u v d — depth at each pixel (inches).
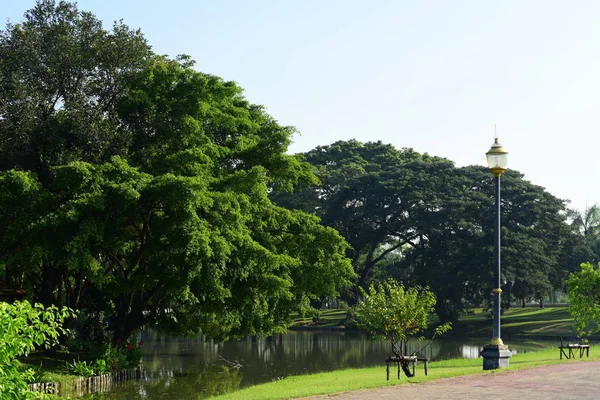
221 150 1334.9
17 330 367.6
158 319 1301.7
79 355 1236.5
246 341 2269.9
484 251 2719.0
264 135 1521.9
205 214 1122.0
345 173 3233.3
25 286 1486.2
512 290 2753.4
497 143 890.7
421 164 3125.0
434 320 3166.8
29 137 1208.2
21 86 1184.2
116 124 1300.4
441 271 2815.0
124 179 1050.1
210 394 985.5
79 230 1005.2
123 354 1232.8
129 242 1205.1
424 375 823.7
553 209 2928.2
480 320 3036.4
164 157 1228.5
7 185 1035.9
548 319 2888.8
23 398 374.3
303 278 1398.9
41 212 1045.2
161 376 1230.9
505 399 556.4
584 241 3026.6
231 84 1441.9
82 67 1255.5
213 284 1069.1
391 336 866.1
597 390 610.5
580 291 1290.6
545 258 2751.0
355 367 1385.3
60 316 410.9
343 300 3218.5
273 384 888.9
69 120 1211.9
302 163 1557.6
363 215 3002.0
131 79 1306.6
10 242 1085.8
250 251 1164.5
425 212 2920.8
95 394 991.0
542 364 881.5
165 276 1058.1
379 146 3737.7
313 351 1855.3
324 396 599.8
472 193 2952.8
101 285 1069.8
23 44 1221.1
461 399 559.8
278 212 1398.9
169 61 1423.5
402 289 886.4
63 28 1263.5
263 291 1227.2
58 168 1043.9
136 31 1328.7
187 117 1266.0
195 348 1945.1
